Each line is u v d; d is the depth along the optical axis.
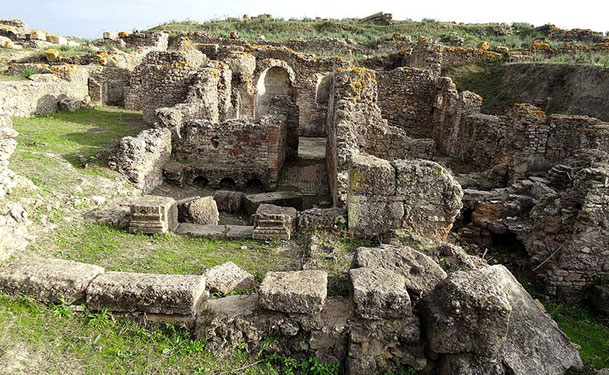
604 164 7.52
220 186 11.59
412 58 20.06
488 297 3.45
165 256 5.66
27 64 18.55
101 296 3.87
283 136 13.02
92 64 19.36
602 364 5.10
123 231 6.31
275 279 4.08
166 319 3.92
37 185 6.78
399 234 5.93
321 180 12.37
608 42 22.25
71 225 6.04
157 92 14.88
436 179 6.05
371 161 6.29
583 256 6.96
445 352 3.56
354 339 3.71
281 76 21.84
